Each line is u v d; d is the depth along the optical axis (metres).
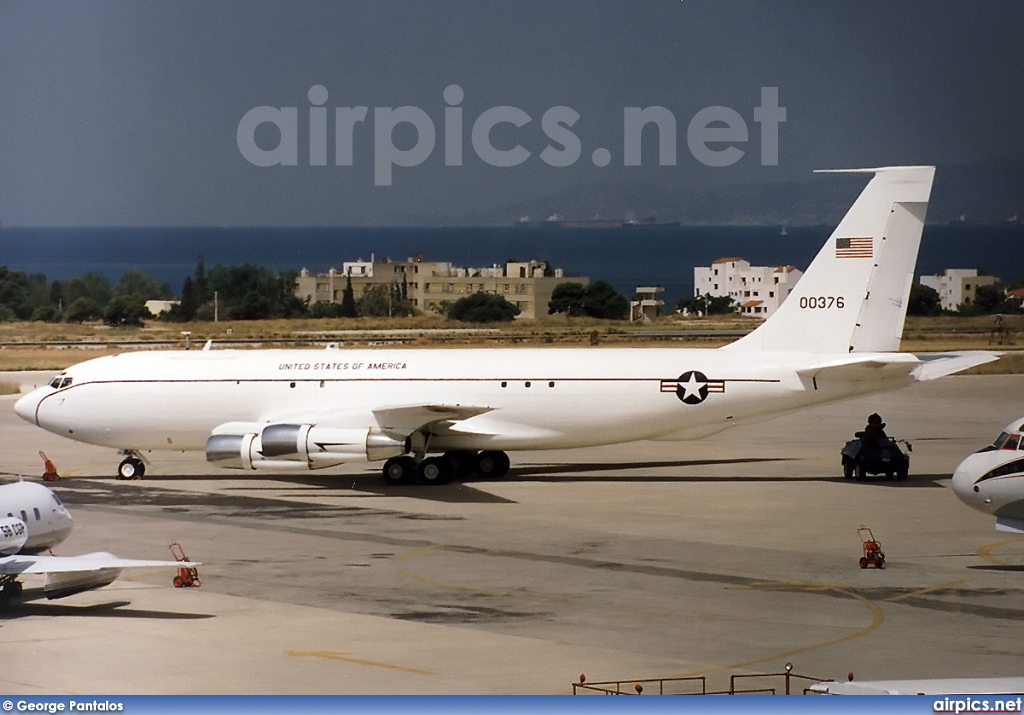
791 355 186.25
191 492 183.38
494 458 199.12
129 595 118.88
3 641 102.25
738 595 118.12
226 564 132.75
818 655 97.88
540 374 189.00
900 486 187.75
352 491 183.38
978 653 98.19
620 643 101.56
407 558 135.50
